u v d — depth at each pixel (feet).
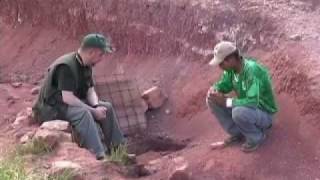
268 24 18.26
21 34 25.46
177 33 20.26
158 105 19.24
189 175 14.48
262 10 18.74
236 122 14.65
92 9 22.66
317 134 14.93
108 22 22.16
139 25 21.18
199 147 16.37
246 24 18.75
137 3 21.24
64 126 14.96
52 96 15.46
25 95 20.27
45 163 13.61
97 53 15.02
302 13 18.70
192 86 19.17
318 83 15.61
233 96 16.10
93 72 21.61
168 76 20.08
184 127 18.33
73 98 15.02
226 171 14.56
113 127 15.78
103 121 15.62
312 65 16.20
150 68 20.68
